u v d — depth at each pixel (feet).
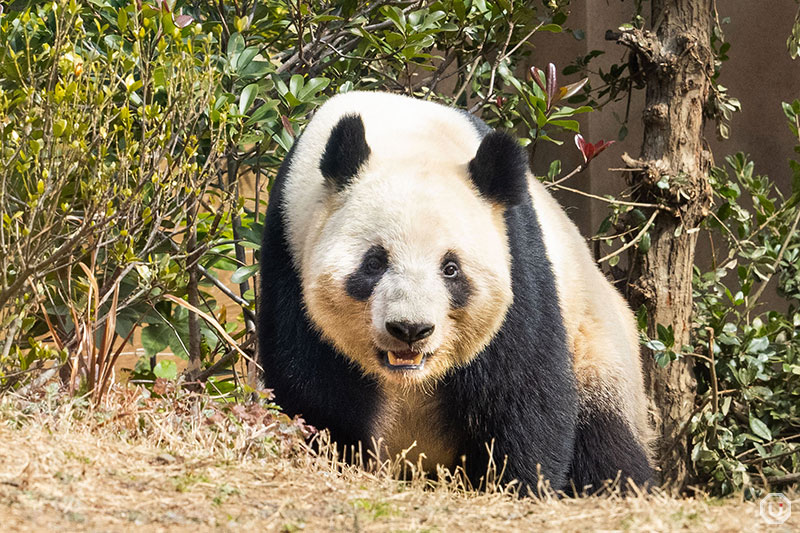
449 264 26.02
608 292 36.29
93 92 26.53
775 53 49.19
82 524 15.99
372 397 29.48
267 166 40.75
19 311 26.53
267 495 19.38
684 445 40.81
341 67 46.14
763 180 44.47
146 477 19.24
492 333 27.50
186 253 31.32
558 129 49.93
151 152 28.96
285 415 25.73
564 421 29.43
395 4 43.88
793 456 39.96
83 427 22.59
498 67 44.60
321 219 27.30
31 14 34.35
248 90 36.55
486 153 27.55
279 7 44.01
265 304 29.25
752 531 17.65
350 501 19.56
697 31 42.57
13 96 31.09
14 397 24.11
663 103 42.63
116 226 31.45
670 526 17.72
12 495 16.69
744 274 42.86
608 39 42.91
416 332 24.71
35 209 24.91
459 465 30.63
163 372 41.16
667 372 41.55
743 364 41.88
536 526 18.21
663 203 42.16
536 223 30.73
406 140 28.96
